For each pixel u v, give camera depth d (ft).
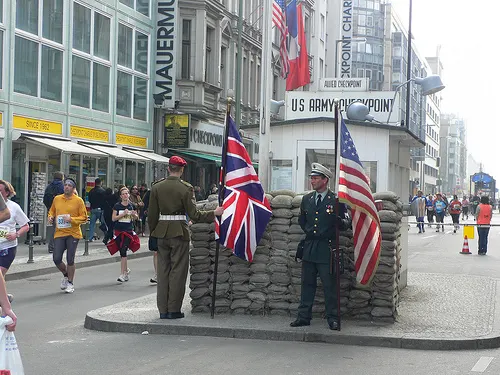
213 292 32.63
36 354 26.91
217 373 23.98
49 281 50.21
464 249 77.92
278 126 64.49
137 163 100.12
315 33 194.70
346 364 25.50
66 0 82.64
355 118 63.98
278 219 33.14
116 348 27.91
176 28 106.63
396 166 69.41
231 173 32.42
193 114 114.32
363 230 30.53
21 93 74.69
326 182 30.35
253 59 147.13
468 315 34.17
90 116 88.22
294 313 32.99
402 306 36.83
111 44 93.56
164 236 32.04
